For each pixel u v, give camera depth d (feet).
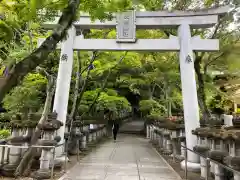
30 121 23.43
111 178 21.40
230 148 14.25
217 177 16.31
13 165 21.27
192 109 26.58
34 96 32.65
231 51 32.30
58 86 27.99
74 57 36.83
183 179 21.29
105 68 39.17
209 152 16.52
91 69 37.06
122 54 38.17
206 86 37.76
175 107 60.64
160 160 31.81
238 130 14.40
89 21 28.73
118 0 15.60
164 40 28.60
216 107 41.04
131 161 30.63
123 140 63.10
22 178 20.38
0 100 8.48
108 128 82.17
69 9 11.73
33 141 21.47
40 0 12.76
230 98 43.75
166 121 36.86
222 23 32.50
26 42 28.30
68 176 21.63
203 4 29.07
